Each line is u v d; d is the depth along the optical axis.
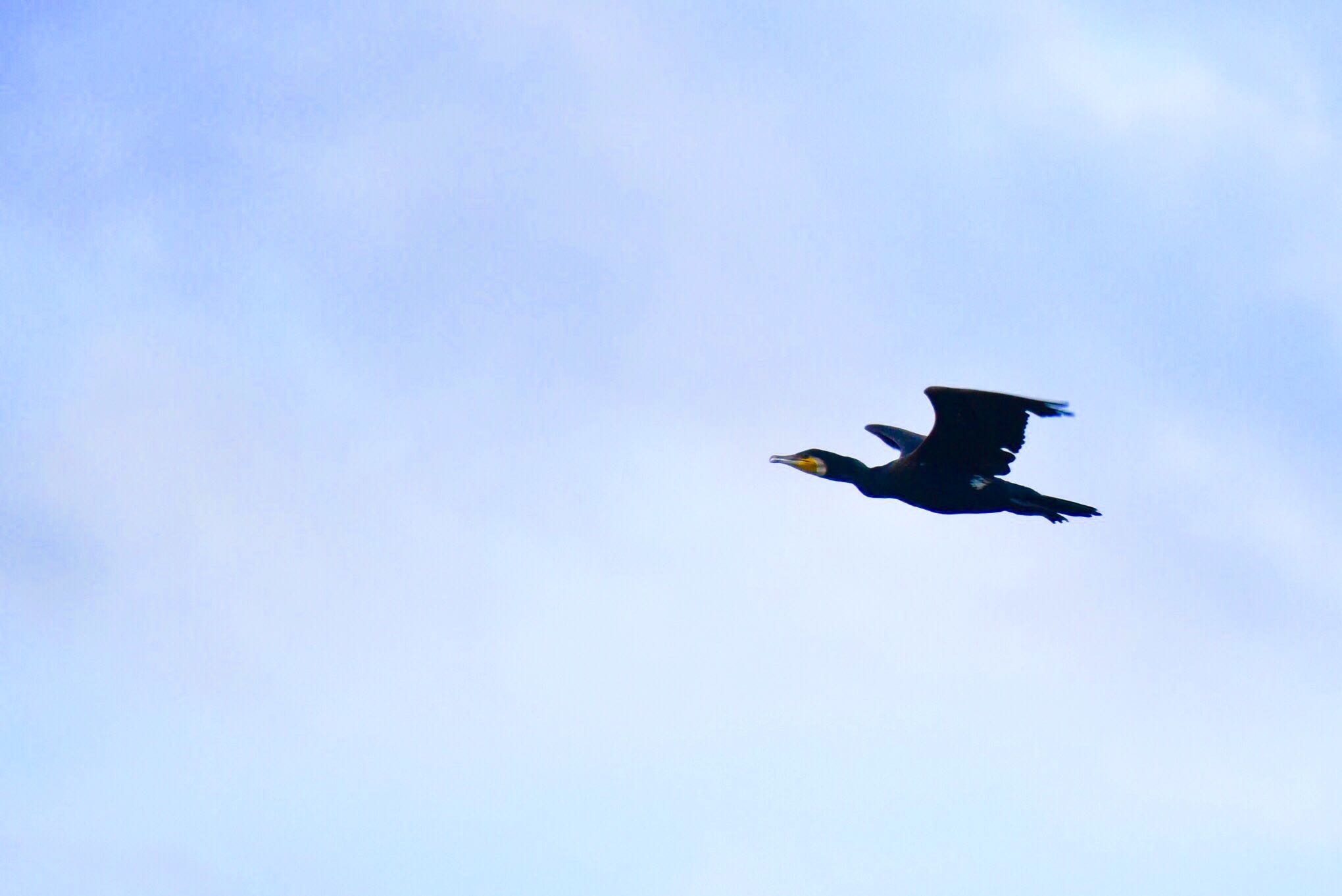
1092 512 28.72
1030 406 27.55
